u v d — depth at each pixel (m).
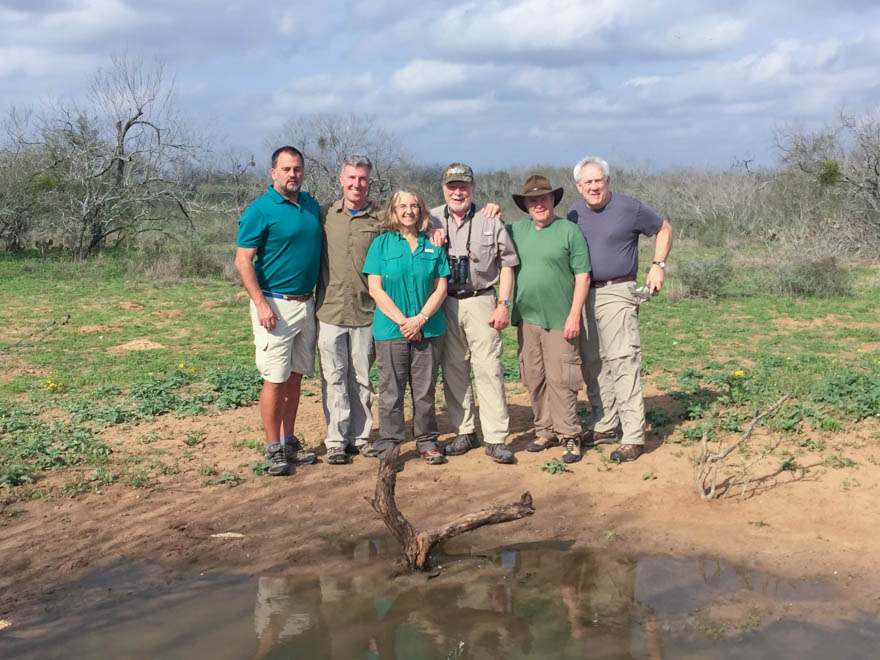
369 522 4.92
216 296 18.38
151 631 3.71
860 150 27.58
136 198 27.44
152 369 10.31
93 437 6.72
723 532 4.63
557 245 5.61
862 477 5.31
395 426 5.84
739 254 26.31
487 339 5.76
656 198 40.03
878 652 3.39
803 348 11.17
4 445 6.34
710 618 3.72
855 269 22.36
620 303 5.73
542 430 6.12
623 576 4.17
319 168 34.75
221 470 5.86
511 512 4.26
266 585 4.15
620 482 5.43
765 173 38.66
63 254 26.75
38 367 10.47
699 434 6.21
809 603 3.82
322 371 5.88
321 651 3.52
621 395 5.82
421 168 41.81
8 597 4.06
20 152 27.95
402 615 3.83
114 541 4.71
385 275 5.54
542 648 3.49
